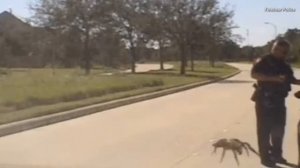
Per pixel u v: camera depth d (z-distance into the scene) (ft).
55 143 42.83
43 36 188.44
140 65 322.75
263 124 33.78
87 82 96.78
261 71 33.42
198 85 133.69
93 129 51.08
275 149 33.99
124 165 34.47
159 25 191.83
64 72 142.31
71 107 64.75
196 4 189.88
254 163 34.65
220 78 173.37
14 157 36.94
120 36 200.23
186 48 201.87
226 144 34.88
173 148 40.57
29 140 44.37
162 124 55.16
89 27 178.91
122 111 69.00
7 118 52.11
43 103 67.26
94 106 68.13
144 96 88.58
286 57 34.01
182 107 75.00
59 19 178.70
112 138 45.50
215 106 76.64
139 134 47.83
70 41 181.57
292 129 50.75
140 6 195.52
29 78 101.96
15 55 246.68
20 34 241.55
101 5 178.70
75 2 176.96
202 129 51.31
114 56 222.48
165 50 251.19
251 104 79.66
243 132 49.21
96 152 38.86
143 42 202.59
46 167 33.73
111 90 91.25
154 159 36.40
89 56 187.32
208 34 193.06
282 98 33.65
